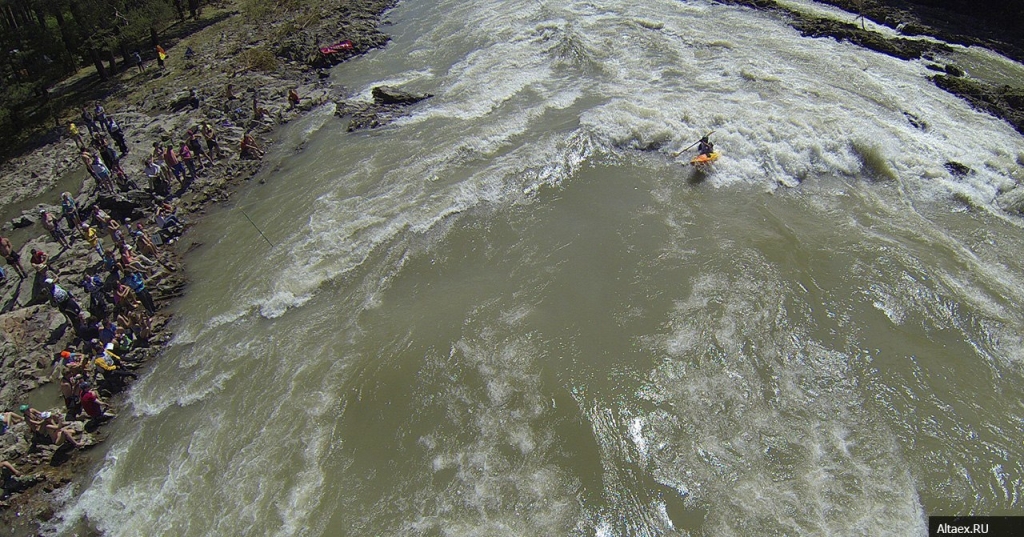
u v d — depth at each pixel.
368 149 31.34
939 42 36.16
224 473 17.69
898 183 25.14
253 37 48.59
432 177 28.33
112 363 21.06
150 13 46.16
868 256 21.86
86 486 18.11
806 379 18.05
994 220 23.20
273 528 16.17
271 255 25.48
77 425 19.61
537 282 22.12
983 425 16.55
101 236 28.31
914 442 16.27
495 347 19.86
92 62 49.50
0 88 39.16
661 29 40.28
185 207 29.22
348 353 20.59
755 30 38.91
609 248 23.17
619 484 16.06
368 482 16.92
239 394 19.97
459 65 39.50
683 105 30.66
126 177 30.59
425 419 18.22
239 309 23.31
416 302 22.22
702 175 26.42
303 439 18.23
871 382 17.81
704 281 21.30
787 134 27.58
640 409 17.64
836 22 38.12
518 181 27.17
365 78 39.84
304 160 31.55
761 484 15.67
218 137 33.62
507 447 17.20
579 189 26.45
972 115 28.59
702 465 16.22
